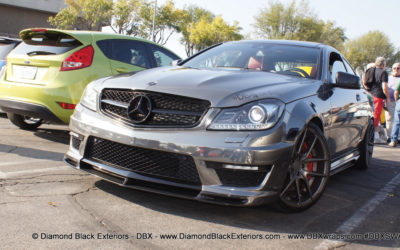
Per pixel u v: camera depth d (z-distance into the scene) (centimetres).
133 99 261
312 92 296
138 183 257
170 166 250
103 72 460
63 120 432
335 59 394
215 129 241
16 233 203
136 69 510
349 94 381
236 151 236
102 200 266
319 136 286
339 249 227
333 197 340
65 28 3559
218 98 248
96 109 281
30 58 438
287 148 247
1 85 452
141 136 251
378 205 328
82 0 3534
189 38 5012
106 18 3684
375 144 780
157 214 252
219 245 215
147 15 3878
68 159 298
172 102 254
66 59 430
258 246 219
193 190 248
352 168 493
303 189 289
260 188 242
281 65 350
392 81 962
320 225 264
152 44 561
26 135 485
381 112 804
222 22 4931
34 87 425
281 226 254
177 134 245
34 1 3381
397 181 434
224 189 239
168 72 302
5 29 3303
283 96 261
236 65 359
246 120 242
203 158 239
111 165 267
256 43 399
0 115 650
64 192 275
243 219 260
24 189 273
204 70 318
